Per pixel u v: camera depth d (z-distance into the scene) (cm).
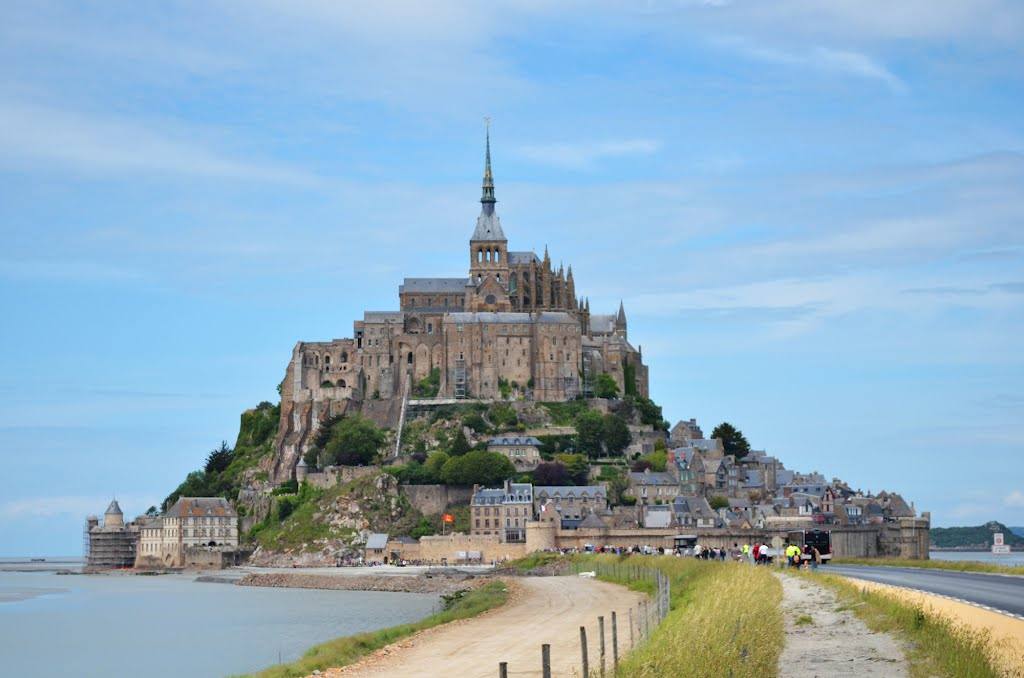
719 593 11775
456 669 11975
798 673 8819
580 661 11869
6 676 17375
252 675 12412
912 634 9638
